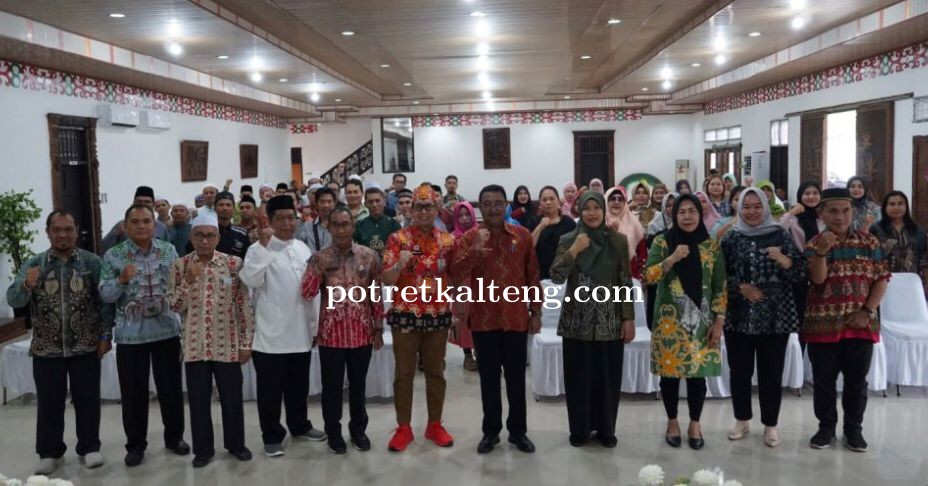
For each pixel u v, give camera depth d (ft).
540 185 64.95
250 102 47.75
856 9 26.61
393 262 12.92
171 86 37.35
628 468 12.50
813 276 12.62
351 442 14.05
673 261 12.56
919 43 29.53
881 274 12.72
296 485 12.17
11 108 27.02
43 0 22.03
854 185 20.49
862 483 11.68
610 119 64.34
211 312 12.94
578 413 13.39
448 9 26.32
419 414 15.72
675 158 64.18
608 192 17.53
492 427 13.47
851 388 13.01
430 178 65.31
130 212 12.77
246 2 24.95
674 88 53.72
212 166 46.57
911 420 14.51
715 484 7.59
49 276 12.71
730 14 27.20
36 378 12.88
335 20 28.04
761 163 45.70
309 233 18.21
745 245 12.80
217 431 14.93
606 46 35.83
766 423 13.32
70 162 30.89
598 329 13.01
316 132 67.72
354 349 13.39
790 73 39.45
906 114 30.68
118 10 23.53
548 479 12.14
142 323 12.96
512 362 13.26
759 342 13.14
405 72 43.39
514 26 29.60
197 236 12.77
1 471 13.21
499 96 59.06
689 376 12.78
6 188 26.55
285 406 14.32
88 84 32.19
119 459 13.53
